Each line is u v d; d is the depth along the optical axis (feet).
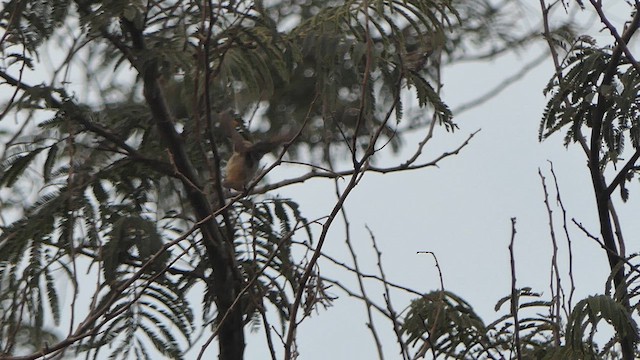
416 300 33.01
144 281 35.53
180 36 34.73
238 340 36.27
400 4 34.76
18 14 33.71
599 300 30.99
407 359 28.99
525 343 33.06
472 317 32.91
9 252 34.27
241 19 34.55
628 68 35.45
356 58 32.89
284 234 36.99
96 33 34.73
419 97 33.42
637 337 30.66
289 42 34.94
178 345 35.60
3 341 33.83
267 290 35.63
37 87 34.12
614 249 35.45
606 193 35.70
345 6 34.94
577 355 31.22
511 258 30.30
